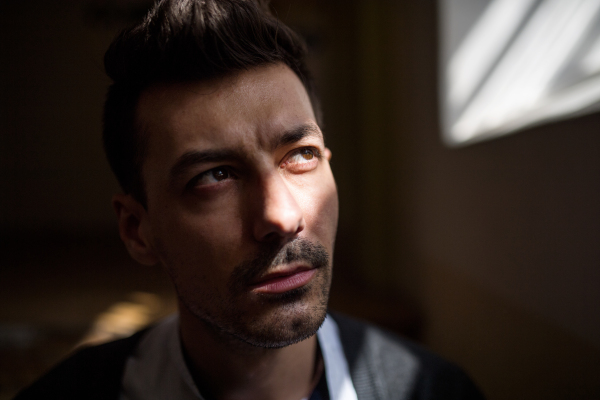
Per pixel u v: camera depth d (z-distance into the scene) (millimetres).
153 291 2635
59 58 4711
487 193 1627
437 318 2109
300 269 623
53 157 4785
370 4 2795
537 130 1287
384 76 2760
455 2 1934
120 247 4164
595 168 1012
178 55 621
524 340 1376
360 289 2816
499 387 1541
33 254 3871
